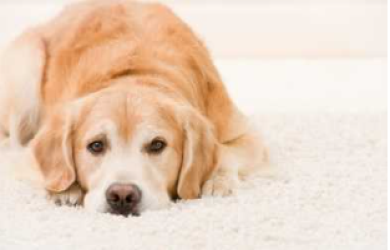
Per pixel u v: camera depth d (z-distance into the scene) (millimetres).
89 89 4727
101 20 5219
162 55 4914
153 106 4375
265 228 3898
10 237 3816
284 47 10102
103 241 3734
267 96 7625
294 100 7418
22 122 5629
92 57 4961
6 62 5809
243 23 10367
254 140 5105
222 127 4984
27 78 5520
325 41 10164
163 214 4051
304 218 4059
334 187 4562
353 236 3840
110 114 4312
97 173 4316
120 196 4078
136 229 3857
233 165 4699
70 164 4461
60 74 5137
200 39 5406
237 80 8469
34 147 4582
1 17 10281
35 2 10961
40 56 5484
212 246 3676
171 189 4449
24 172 4801
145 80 4645
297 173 4832
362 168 4926
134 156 4254
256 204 4242
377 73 8852
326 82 8344
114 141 4285
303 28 10344
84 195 4473
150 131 4285
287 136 5668
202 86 5031
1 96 5734
